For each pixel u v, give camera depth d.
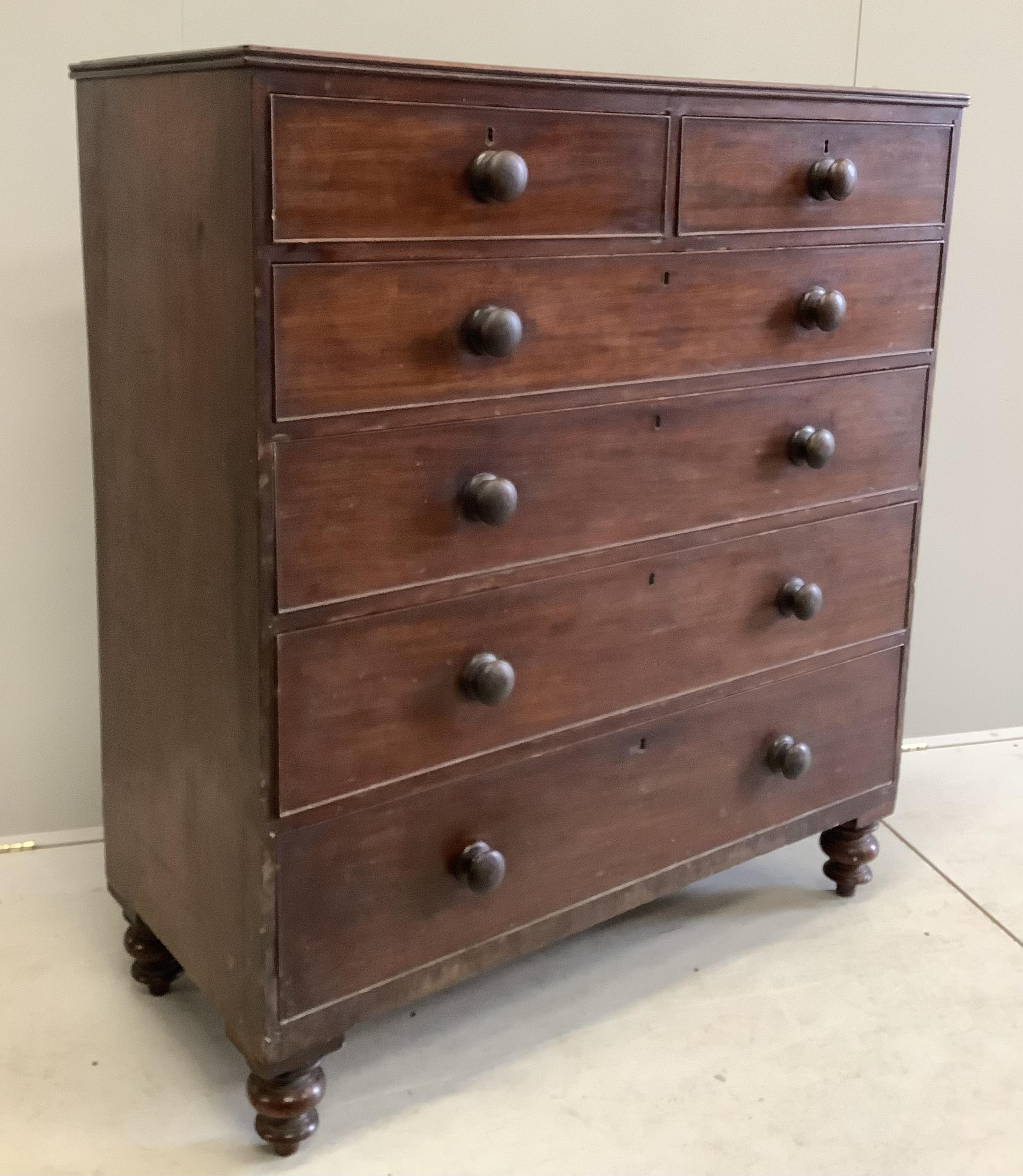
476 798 1.46
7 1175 1.37
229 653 1.30
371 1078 1.54
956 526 2.41
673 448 1.51
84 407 1.85
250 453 1.20
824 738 1.84
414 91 1.20
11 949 1.75
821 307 1.56
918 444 1.81
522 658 1.45
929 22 2.15
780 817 1.81
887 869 2.04
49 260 1.79
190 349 1.27
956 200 2.22
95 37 1.73
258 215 1.13
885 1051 1.62
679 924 1.88
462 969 1.50
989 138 2.22
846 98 1.55
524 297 1.33
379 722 1.35
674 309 1.46
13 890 1.88
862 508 1.77
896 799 2.02
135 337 1.39
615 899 1.64
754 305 1.54
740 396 1.56
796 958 1.80
